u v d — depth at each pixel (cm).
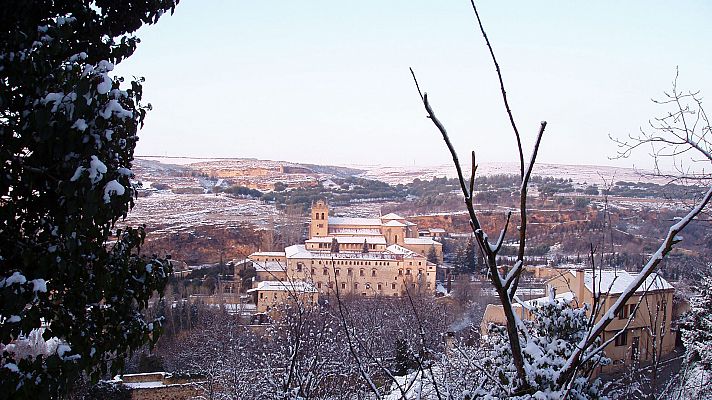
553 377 465
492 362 716
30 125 502
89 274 594
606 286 1777
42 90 520
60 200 529
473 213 276
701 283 1603
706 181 527
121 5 650
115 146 541
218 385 1853
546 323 750
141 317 661
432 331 1380
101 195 505
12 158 515
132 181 624
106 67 524
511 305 296
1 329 500
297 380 807
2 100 511
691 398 680
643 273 304
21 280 508
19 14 555
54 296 588
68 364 554
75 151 501
